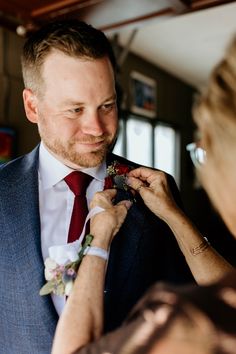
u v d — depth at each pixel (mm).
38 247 941
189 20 4262
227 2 2072
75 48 867
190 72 6430
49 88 901
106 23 2428
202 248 956
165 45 5082
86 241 807
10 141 3332
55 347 677
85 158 939
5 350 950
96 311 717
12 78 3404
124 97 5074
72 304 721
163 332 456
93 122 897
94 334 692
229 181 502
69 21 917
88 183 1043
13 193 988
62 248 841
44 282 904
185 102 7105
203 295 457
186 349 438
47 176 1039
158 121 6168
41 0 2152
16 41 3432
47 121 936
